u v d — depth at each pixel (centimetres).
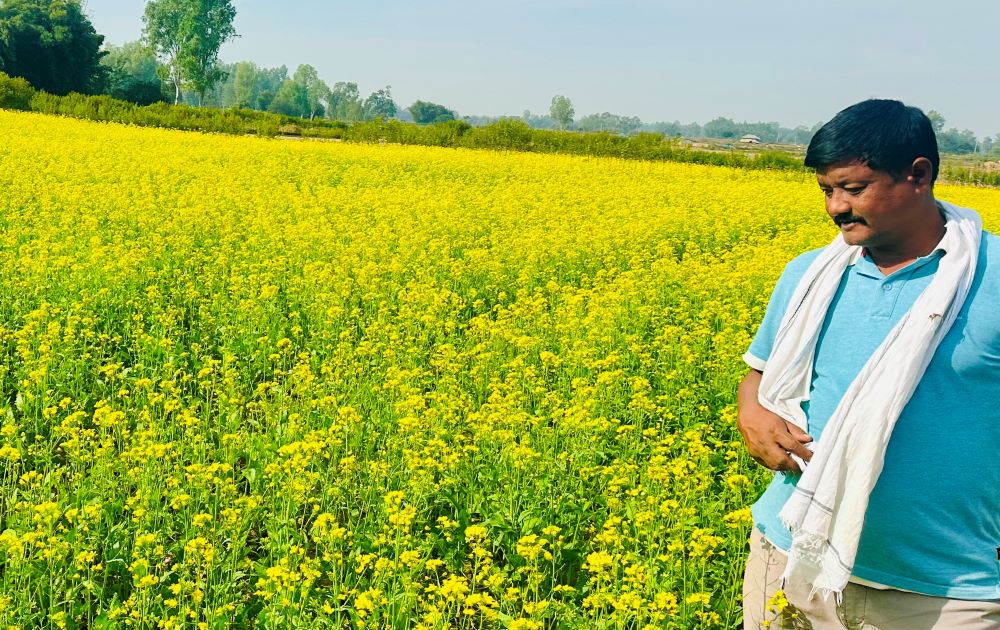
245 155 2825
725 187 2853
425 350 973
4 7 7981
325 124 5341
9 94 4397
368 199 1955
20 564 471
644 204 2281
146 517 530
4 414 720
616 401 775
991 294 266
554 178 2900
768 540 318
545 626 490
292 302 1105
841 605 298
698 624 466
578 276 1372
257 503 558
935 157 272
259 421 765
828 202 285
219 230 1471
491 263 1271
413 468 577
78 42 8288
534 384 825
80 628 490
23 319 916
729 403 812
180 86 10356
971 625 275
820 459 282
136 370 847
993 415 270
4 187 1725
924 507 276
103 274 1050
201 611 482
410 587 461
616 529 516
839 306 300
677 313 1124
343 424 675
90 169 2111
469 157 3466
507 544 558
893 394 269
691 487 584
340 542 526
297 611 461
